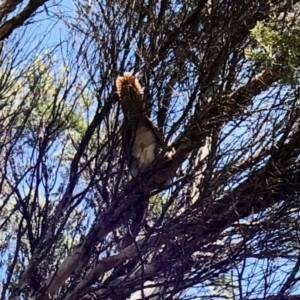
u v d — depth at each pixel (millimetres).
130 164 3377
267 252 2994
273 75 2818
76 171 3379
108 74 3426
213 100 3076
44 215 3361
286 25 2510
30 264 3182
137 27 3439
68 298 3244
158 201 3551
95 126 3393
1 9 3381
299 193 3078
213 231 3174
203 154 3336
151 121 3332
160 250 3455
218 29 3158
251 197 3070
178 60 3330
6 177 3369
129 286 3301
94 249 3383
